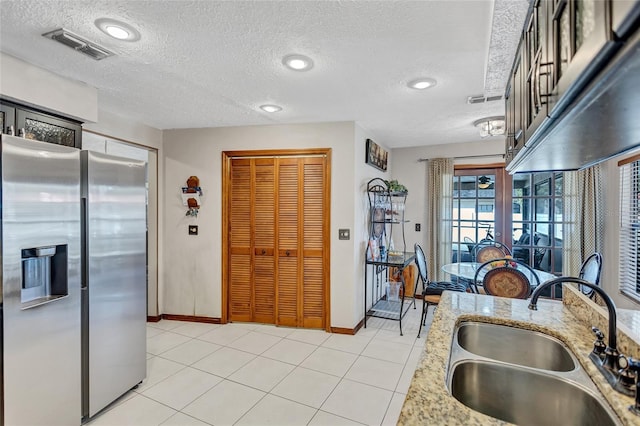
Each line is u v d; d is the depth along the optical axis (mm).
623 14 413
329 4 1539
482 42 1866
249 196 3820
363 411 2209
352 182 3533
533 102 1143
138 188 2496
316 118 3455
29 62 2123
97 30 1775
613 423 884
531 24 1198
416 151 5004
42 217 1820
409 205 5051
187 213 3920
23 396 1737
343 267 3557
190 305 3926
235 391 2447
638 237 2896
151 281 3934
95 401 2141
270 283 3789
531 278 3352
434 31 1761
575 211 3920
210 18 1658
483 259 4070
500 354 1579
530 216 4391
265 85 2533
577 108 723
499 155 4516
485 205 4660
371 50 1979
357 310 3637
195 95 2771
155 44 1922
